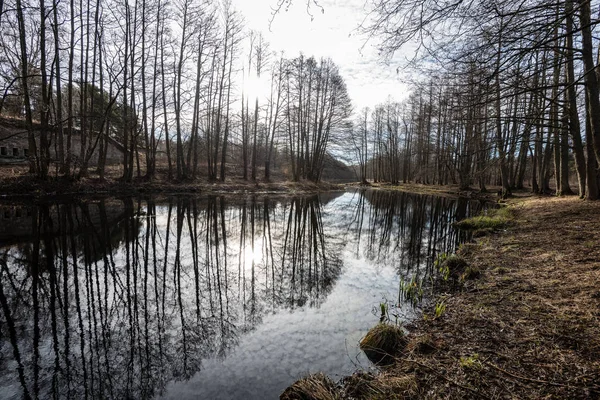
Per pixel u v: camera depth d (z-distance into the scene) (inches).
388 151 2060.8
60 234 342.3
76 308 185.5
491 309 156.2
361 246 376.5
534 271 202.1
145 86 812.0
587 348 110.5
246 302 202.8
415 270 271.7
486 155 284.4
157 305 195.2
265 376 124.4
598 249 217.0
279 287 232.4
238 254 324.5
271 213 605.9
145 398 112.8
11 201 499.2
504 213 470.9
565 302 147.9
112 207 520.1
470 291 190.7
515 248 267.6
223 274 260.4
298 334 158.2
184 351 143.6
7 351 141.3
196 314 183.9
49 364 132.6
